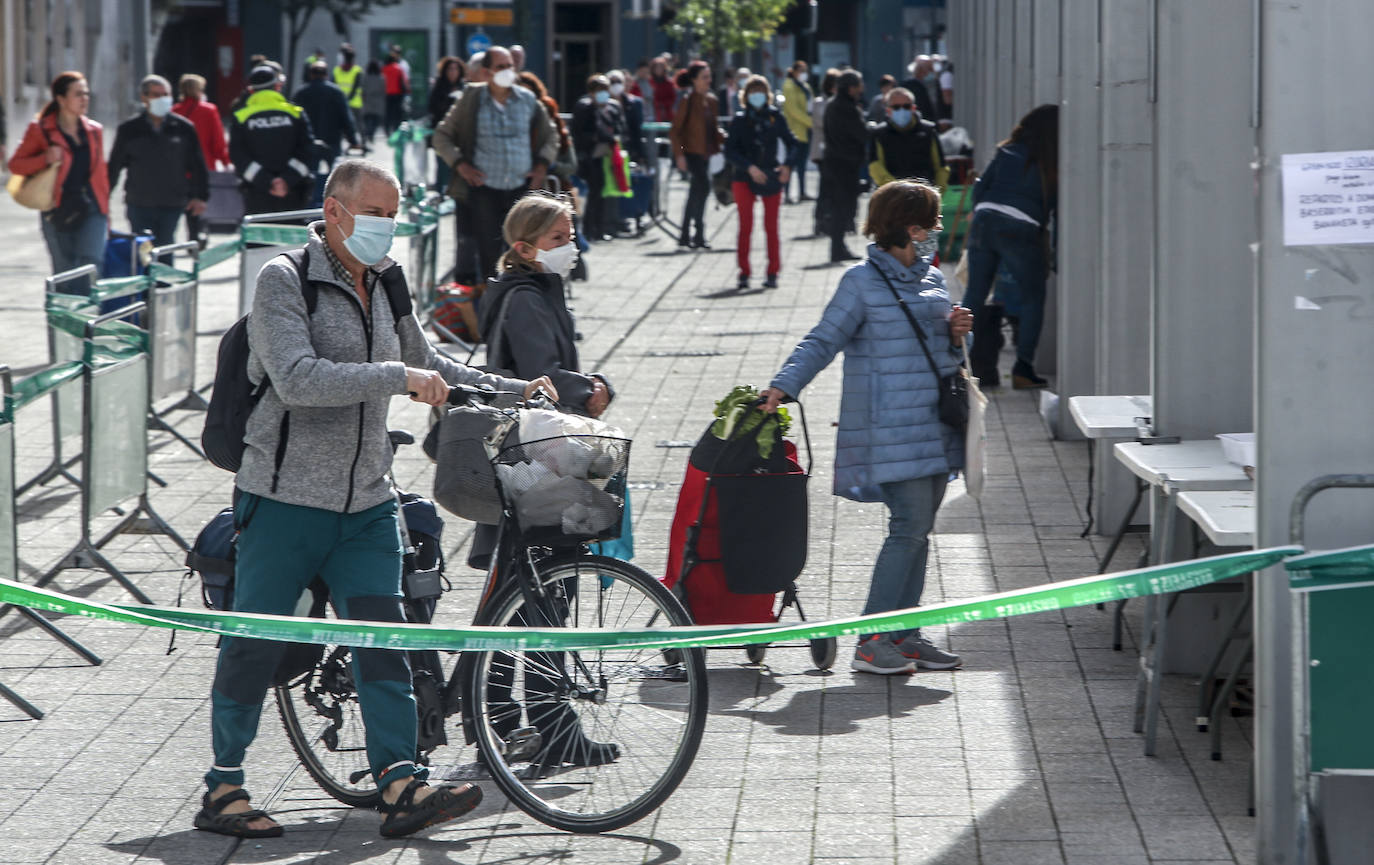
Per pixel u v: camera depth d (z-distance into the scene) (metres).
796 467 10.38
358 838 8.12
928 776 8.77
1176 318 10.64
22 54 52.97
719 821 8.24
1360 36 6.88
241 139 26.20
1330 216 6.95
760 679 10.47
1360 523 7.09
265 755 9.23
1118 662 10.58
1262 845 7.36
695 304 26.97
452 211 25.66
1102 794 8.47
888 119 28.80
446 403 8.11
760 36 62.88
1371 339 6.99
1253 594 8.22
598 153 35.50
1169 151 10.61
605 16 82.56
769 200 28.53
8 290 28.05
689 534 10.42
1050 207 19.22
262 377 7.83
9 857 7.91
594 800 8.20
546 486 7.98
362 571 7.98
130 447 12.93
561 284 9.25
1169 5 10.54
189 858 7.90
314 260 7.79
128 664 10.82
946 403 10.16
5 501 10.73
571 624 8.12
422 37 91.31
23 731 9.65
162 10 76.31
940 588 12.14
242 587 7.93
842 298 10.19
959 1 48.06
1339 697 6.82
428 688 8.21
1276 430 7.08
